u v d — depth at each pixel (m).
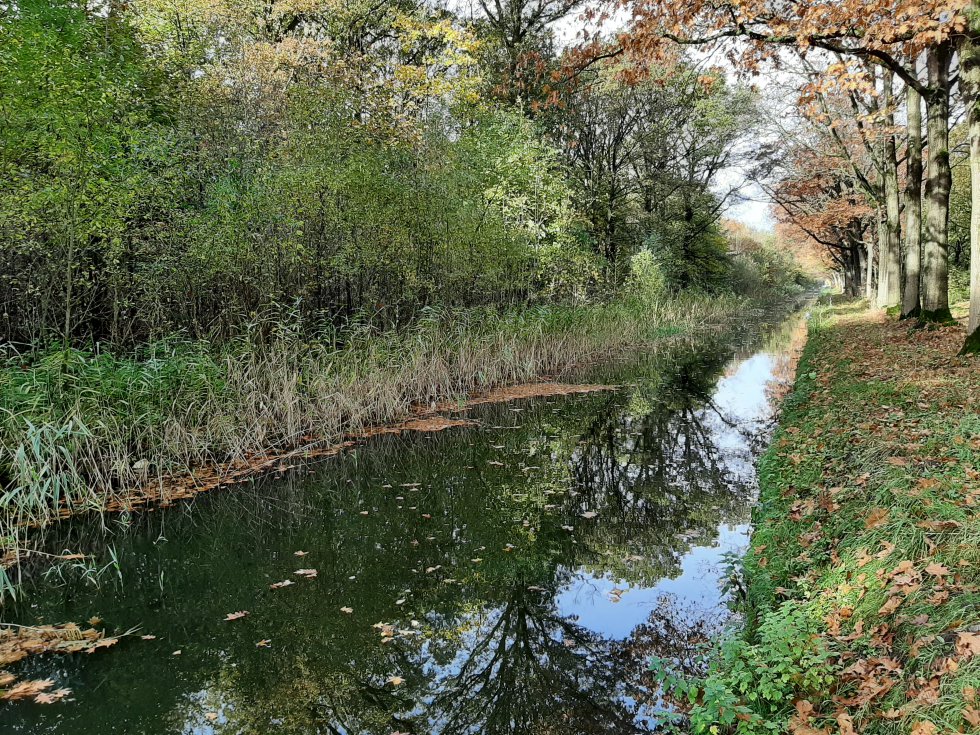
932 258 13.72
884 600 3.49
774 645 3.43
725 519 7.29
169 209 9.67
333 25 21.02
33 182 8.26
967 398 6.70
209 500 7.71
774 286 60.75
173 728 3.87
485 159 17.03
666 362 19.48
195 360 9.12
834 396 8.82
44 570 6.02
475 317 15.03
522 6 23.97
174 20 14.60
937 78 13.09
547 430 11.34
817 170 26.23
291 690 4.32
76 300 9.48
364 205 11.98
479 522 7.32
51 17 10.66
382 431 10.73
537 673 4.51
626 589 5.71
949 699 2.54
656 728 3.87
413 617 5.32
